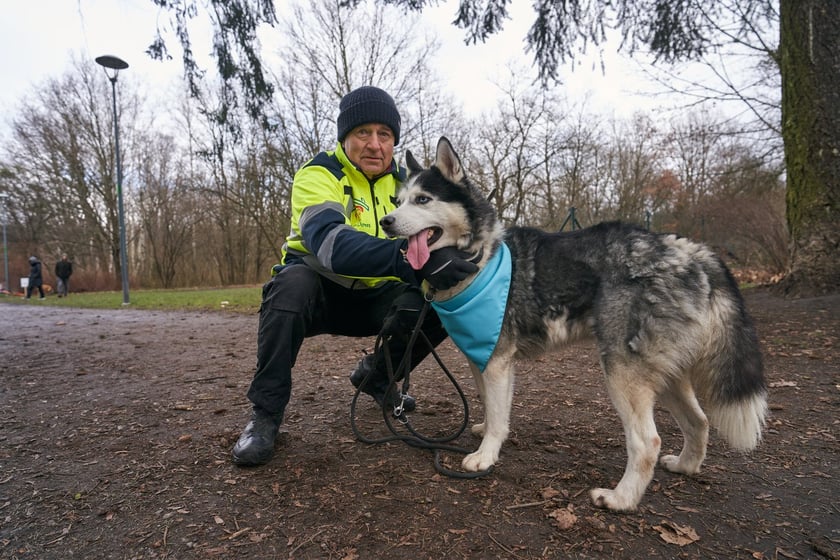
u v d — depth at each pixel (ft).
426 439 8.93
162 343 20.99
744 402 6.84
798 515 6.38
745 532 6.02
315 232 8.05
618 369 7.08
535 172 76.02
